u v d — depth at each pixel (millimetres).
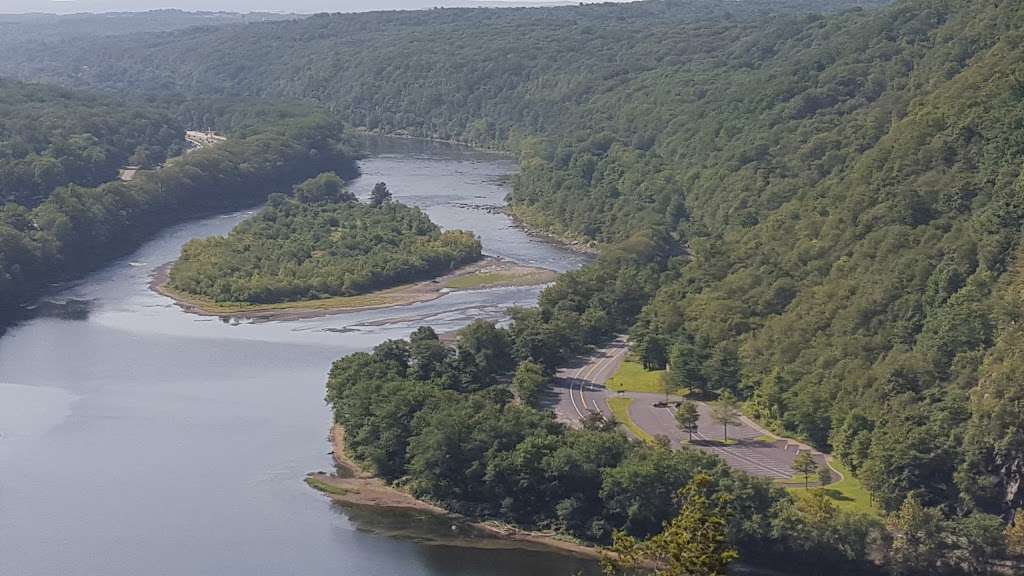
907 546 198250
